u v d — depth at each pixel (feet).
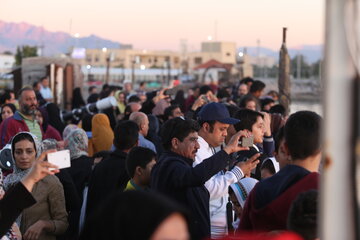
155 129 34.09
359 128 7.19
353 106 7.15
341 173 7.31
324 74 7.27
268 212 12.54
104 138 34.96
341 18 7.07
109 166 22.26
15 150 20.76
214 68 150.82
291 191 12.32
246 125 22.12
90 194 22.21
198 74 243.60
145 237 6.84
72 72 94.48
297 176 12.62
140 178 19.72
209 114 19.81
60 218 20.52
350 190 7.34
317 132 12.80
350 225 7.40
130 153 19.86
